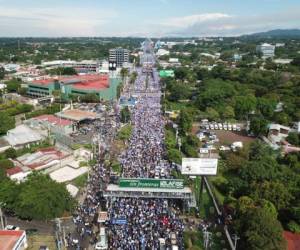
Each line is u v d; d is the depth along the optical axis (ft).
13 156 402.11
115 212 289.53
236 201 288.30
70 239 255.91
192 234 265.13
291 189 303.89
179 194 298.76
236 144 471.62
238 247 247.50
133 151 441.68
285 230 276.62
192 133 548.31
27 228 271.28
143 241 248.73
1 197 286.25
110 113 648.79
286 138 500.74
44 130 514.27
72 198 295.89
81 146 448.24
